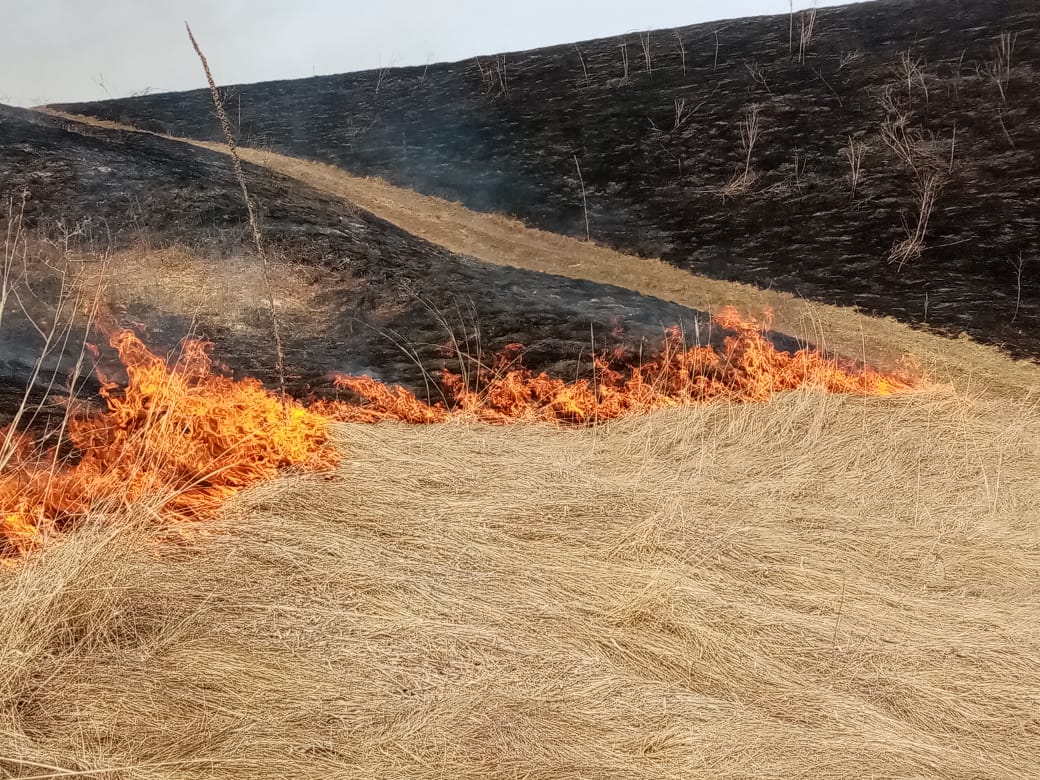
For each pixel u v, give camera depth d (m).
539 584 3.98
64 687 3.03
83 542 3.68
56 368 6.66
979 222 12.32
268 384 7.16
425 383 7.54
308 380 7.37
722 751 2.98
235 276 9.67
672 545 4.40
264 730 2.91
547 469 5.23
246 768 2.75
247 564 3.87
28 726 2.85
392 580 3.86
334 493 4.59
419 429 5.87
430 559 4.12
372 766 2.80
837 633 3.78
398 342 8.60
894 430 6.15
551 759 2.87
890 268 11.63
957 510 5.12
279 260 10.19
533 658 3.40
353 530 4.29
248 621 3.47
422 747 2.89
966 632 3.86
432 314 9.41
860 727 3.18
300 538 4.11
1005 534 4.82
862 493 5.31
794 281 11.60
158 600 3.53
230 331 8.45
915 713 3.34
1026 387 7.90
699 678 3.45
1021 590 4.27
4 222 9.97
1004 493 5.35
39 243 9.58
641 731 3.05
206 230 10.77
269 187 13.76
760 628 3.77
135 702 2.99
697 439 6.01
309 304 9.36
